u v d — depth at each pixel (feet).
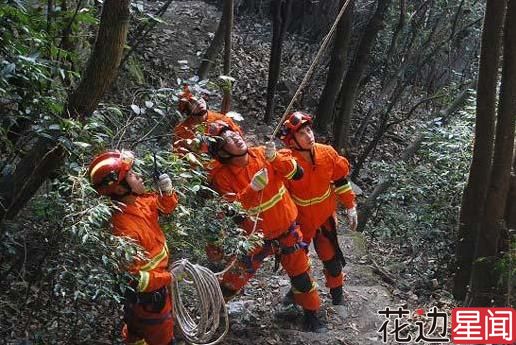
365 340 16.12
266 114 30.37
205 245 13.80
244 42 37.06
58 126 11.02
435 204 20.62
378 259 21.70
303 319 16.56
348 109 28.53
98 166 11.25
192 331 12.82
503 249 16.62
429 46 34.99
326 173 15.61
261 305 17.24
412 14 31.83
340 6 29.01
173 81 29.78
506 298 16.28
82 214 10.33
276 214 14.69
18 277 12.75
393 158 31.63
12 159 12.98
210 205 13.37
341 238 21.89
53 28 14.47
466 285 18.08
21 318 12.42
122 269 11.09
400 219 21.57
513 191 16.52
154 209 11.99
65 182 11.16
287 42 38.19
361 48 27.66
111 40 11.30
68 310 12.87
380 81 36.76
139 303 12.01
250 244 13.62
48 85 12.78
